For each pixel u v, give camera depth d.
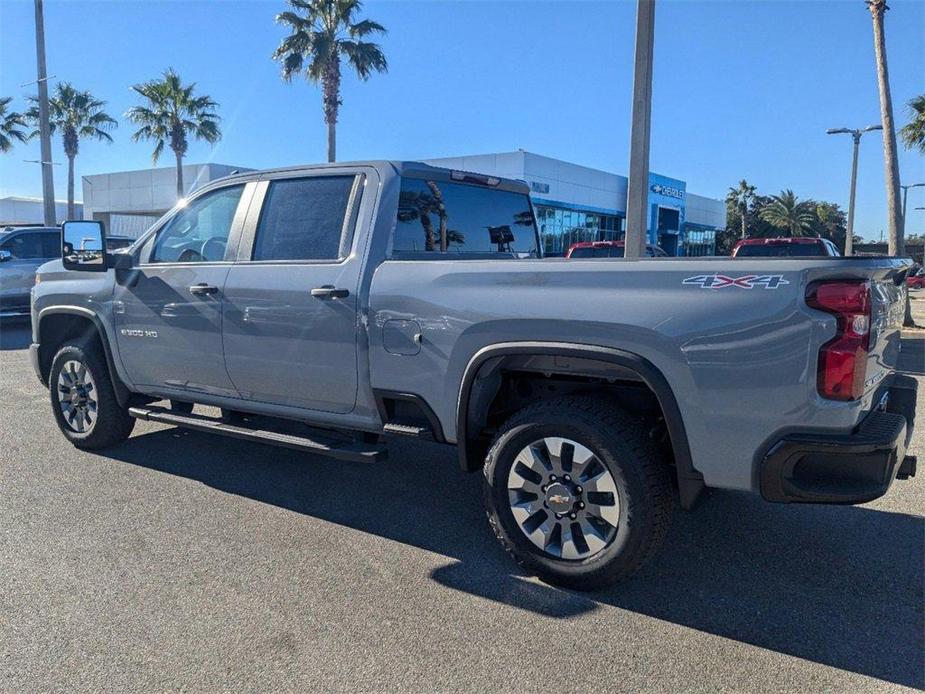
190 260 5.12
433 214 4.71
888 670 2.97
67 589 3.58
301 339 4.39
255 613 3.37
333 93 27.38
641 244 8.65
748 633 3.25
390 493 5.02
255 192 4.84
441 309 3.86
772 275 3.08
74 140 40.97
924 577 3.82
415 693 2.79
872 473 3.01
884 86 16.48
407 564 3.90
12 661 2.98
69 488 5.02
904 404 3.80
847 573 3.86
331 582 3.68
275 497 4.90
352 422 4.36
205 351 4.88
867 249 53.62
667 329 3.25
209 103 35.53
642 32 8.32
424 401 3.98
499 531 3.79
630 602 3.52
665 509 3.45
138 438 6.30
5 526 4.35
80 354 5.68
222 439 6.28
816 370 3.01
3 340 13.43
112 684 2.83
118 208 40.00
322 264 4.39
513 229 5.50
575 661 3.02
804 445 3.04
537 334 3.57
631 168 8.59
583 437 3.50
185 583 3.65
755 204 74.50
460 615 3.37
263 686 2.83
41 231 15.13
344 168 4.52
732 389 3.15
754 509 4.77
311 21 26.86
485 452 4.11
